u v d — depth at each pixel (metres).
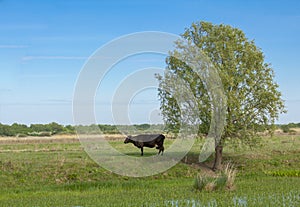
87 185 24.47
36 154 34.03
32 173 26.62
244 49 30.39
